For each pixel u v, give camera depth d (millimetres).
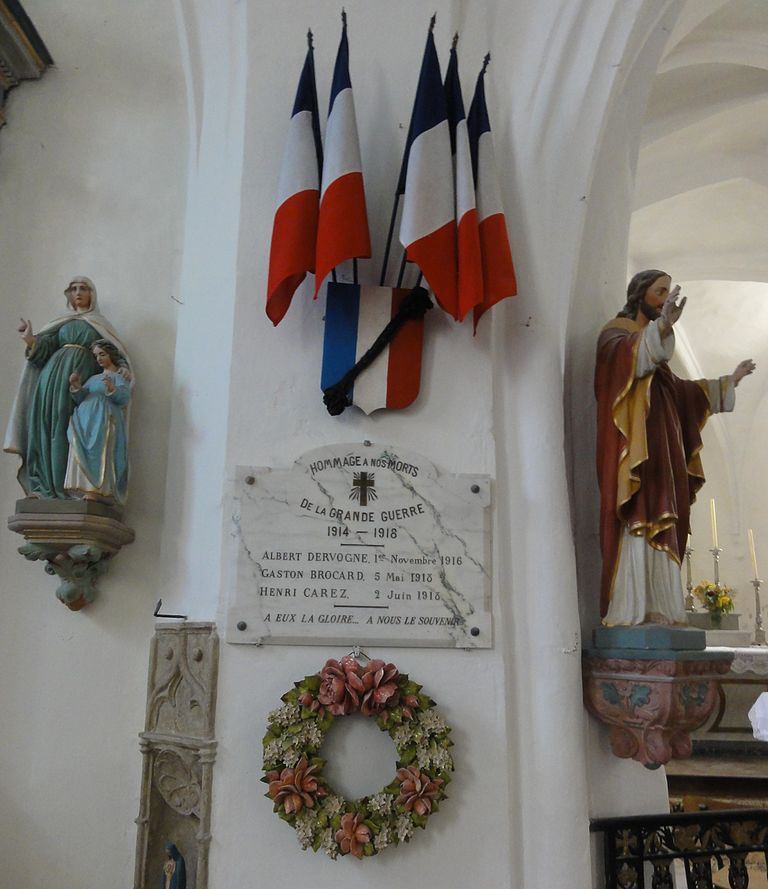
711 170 7305
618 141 4922
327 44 4461
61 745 4133
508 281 3930
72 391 3975
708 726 9312
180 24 4715
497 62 4645
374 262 4277
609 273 4883
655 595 3953
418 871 3631
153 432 4457
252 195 4258
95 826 4078
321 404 4031
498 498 4094
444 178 3949
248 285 4141
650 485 4043
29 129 4777
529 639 4004
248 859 3568
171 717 3916
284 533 3834
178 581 4137
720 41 5840
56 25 4953
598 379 4297
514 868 3730
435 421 4074
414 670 3801
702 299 10883
